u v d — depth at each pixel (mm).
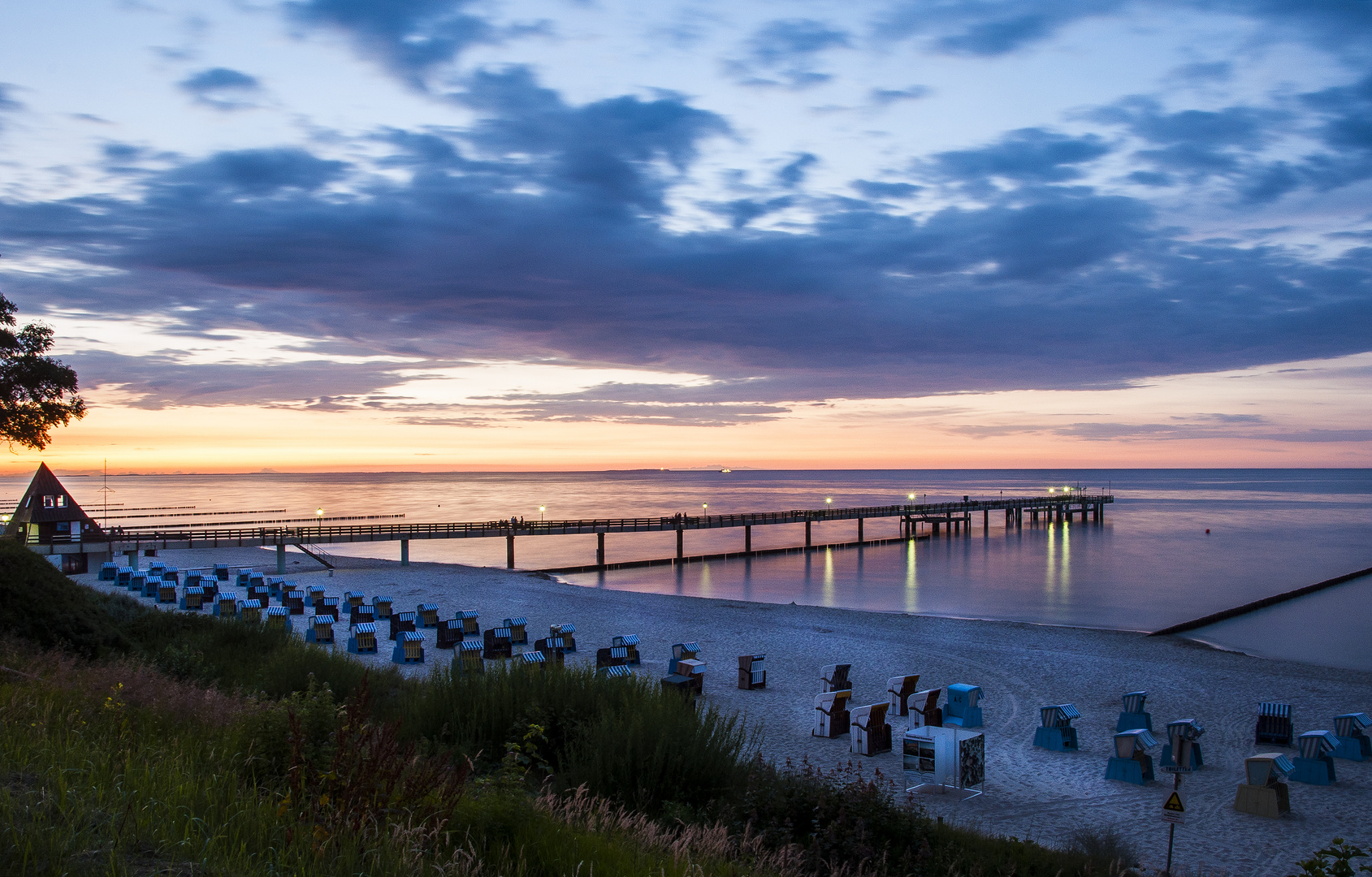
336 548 80562
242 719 8211
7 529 46812
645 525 68312
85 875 3768
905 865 9023
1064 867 10289
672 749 9688
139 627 19875
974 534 100562
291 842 4496
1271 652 34219
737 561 71375
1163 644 32531
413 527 60312
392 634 31125
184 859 4152
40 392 26812
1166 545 84000
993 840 11062
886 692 23656
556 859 5316
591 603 41469
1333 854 6895
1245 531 101188
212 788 5195
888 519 134875
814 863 8398
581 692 11750
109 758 5617
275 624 22031
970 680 25406
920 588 54062
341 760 5238
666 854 6168
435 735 11008
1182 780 16250
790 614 39094
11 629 15680
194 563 55625
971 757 15094
